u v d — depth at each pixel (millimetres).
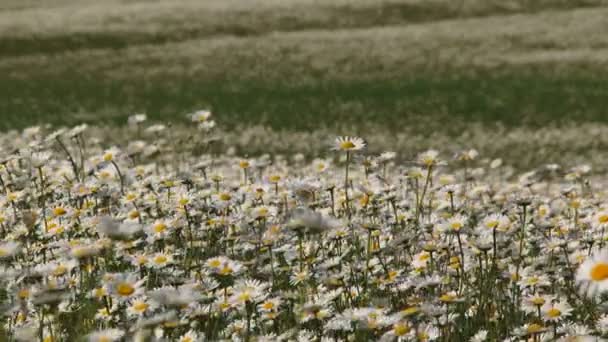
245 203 5992
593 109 27875
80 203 5961
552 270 4664
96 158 7062
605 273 3031
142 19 50250
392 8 53656
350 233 5207
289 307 4133
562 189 7949
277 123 25875
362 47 41750
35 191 6152
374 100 29828
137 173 7270
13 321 3758
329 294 3977
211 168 9750
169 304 3330
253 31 48375
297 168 13539
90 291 4090
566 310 3881
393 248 5027
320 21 50656
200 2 57375
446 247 4668
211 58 40031
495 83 32969
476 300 4340
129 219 5324
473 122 26250
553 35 43812
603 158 20953
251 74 36125
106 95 31938
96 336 3227
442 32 45719
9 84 34938
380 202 6238
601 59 37250
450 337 3818
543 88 31703
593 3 54500
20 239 4988
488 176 14375
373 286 4504
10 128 24594
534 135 23938
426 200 7066
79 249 3936
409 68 36812
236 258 5203
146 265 4383
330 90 32062
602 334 3752
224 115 27016
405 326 3539
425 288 4340
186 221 5332
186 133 21516
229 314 4082
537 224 5746
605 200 8180
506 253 5242
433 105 28766
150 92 32500
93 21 49438
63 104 29828
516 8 53750
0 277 3773
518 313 4219
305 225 3451
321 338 3658
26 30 46000
